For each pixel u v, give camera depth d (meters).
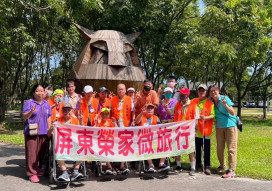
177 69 18.17
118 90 5.82
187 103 5.93
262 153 7.83
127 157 5.28
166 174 5.68
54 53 20.69
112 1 11.69
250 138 10.54
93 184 5.02
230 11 11.61
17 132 11.91
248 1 12.58
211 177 5.55
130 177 5.47
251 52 12.16
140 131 5.36
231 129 5.68
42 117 5.30
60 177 4.77
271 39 15.48
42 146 5.35
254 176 5.59
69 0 9.55
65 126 4.98
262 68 21.31
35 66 21.14
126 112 5.86
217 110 5.85
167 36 12.06
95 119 5.71
